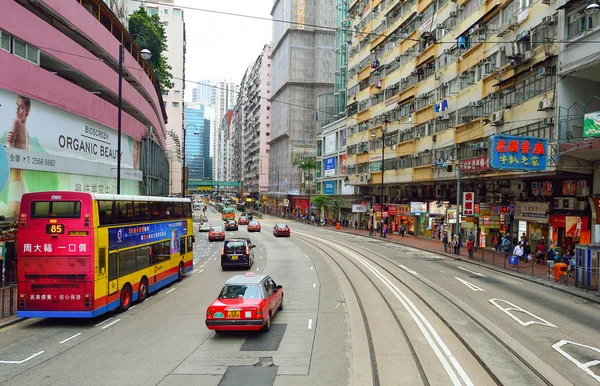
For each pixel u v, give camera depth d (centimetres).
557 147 2192
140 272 1739
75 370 962
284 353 1046
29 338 1248
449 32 3628
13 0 1909
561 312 1479
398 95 4631
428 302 1606
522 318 1380
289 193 9881
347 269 2503
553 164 2275
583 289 1845
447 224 3653
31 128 2059
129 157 3444
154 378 901
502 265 2620
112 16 3062
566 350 1060
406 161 4453
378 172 5141
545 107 2319
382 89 5088
